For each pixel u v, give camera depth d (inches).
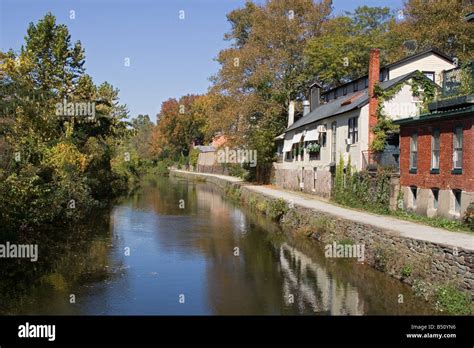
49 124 1043.3
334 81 1943.9
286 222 1113.4
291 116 1861.5
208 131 2121.1
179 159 4178.2
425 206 822.5
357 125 1091.9
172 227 1098.1
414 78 1074.7
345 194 1115.9
